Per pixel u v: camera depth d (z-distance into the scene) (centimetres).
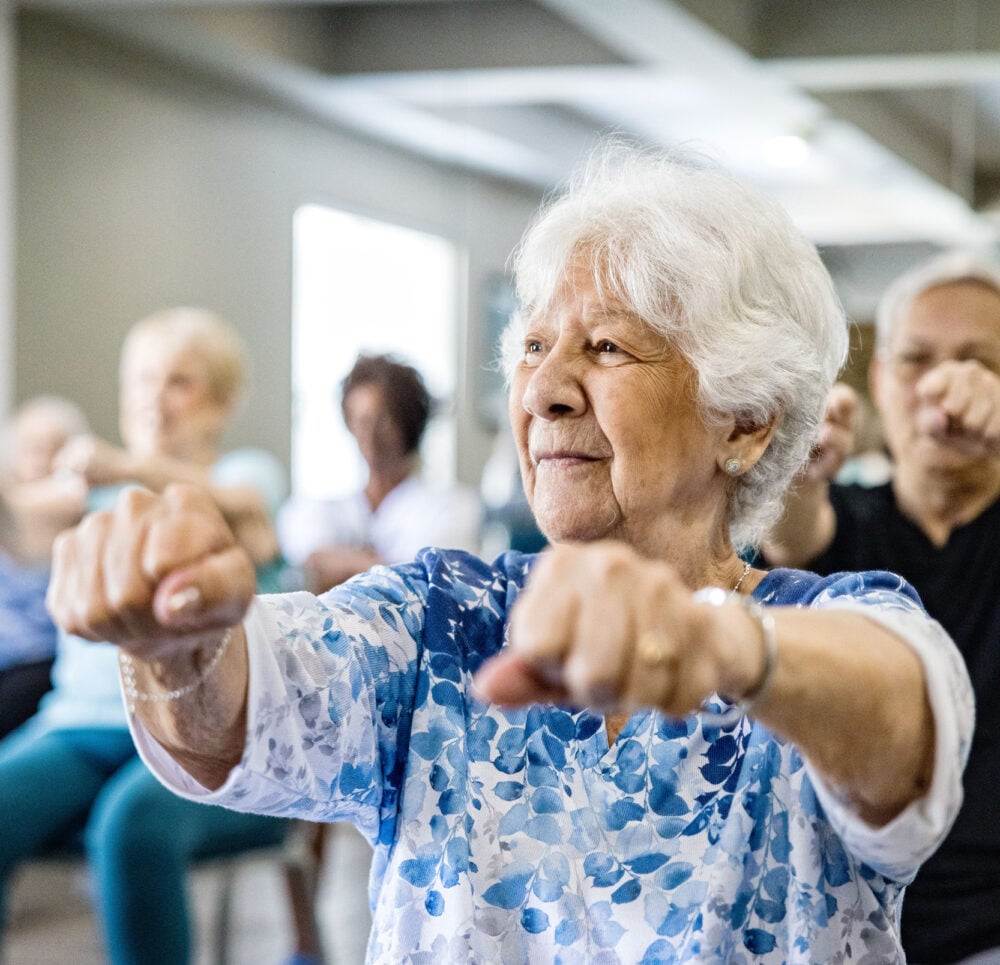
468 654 118
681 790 113
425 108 725
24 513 279
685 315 116
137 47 616
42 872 421
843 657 81
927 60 564
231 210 681
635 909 111
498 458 541
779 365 119
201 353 318
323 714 104
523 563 126
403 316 812
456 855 113
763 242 120
